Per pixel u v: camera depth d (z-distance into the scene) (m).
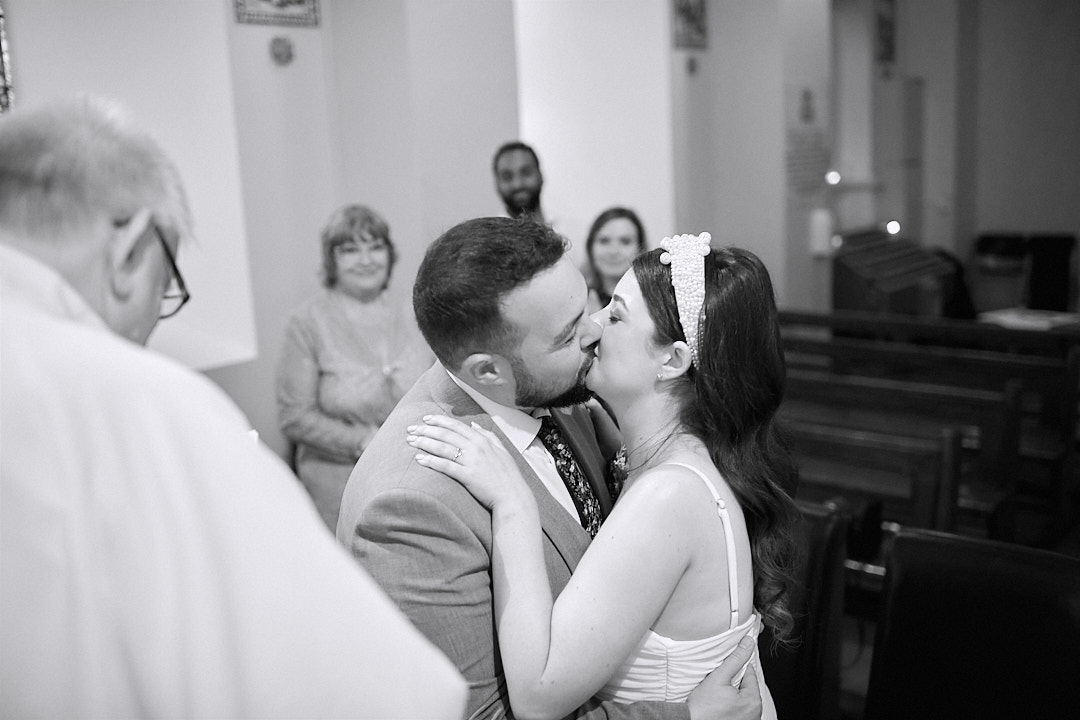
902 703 2.20
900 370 6.54
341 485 3.54
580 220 6.91
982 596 2.12
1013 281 9.23
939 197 10.15
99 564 0.82
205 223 4.07
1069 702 2.00
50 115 0.91
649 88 6.50
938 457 3.70
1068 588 2.04
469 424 1.54
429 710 0.93
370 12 4.36
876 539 3.79
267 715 0.85
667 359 1.58
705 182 7.14
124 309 0.96
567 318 1.43
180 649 0.83
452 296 1.41
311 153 4.48
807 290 7.91
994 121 10.30
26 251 0.89
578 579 1.41
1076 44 9.80
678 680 1.51
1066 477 4.72
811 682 2.26
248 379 4.17
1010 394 4.20
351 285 3.53
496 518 1.42
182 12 3.89
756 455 1.62
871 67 9.33
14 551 0.81
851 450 3.94
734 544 1.53
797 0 7.23
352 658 0.89
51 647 0.82
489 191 4.77
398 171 4.44
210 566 0.84
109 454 0.83
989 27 10.12
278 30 4.27
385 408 3.52
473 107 4.64
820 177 7.96
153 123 3.94
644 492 1.48
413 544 1.38
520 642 1.34
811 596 2.28
